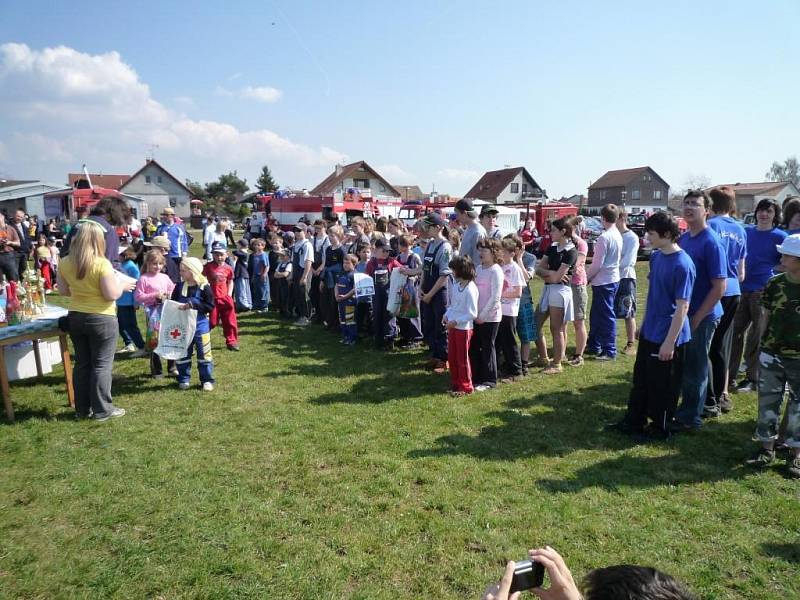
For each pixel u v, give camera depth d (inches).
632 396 195.0
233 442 188.9
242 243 459.2
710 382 208.4
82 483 158.1
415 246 350.3
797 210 225.6
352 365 291.4
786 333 161.5
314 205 1138.7
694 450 181.8
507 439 191.2
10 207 1856.5
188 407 224.8
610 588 45.4
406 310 311.1
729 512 143.3
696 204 188.7
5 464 171.0
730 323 209.6
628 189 2972.4
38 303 248.8
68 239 211.3
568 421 208.1
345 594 113.0
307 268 397.1
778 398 167.9
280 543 129.8
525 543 129.9
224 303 324.2
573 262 262.1
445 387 251.4
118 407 224.4
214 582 117.0
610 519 140.3
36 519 140.7
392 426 203.2
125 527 137.6
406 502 149.1
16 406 224.2
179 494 152.7
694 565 122.3
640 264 823.1
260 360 303.3
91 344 206.5
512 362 262.2
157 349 241.8
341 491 154.4
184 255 482.0
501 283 243.0
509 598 54.7
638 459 175.5
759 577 117.9
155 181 2812.5
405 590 114.3
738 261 215.9
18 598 112.5
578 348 285.9
